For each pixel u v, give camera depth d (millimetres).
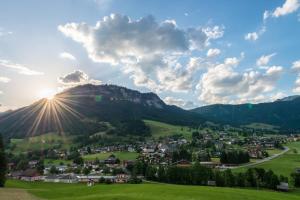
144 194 77312
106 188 101625
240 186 156125
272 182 152750
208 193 75688
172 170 172625
